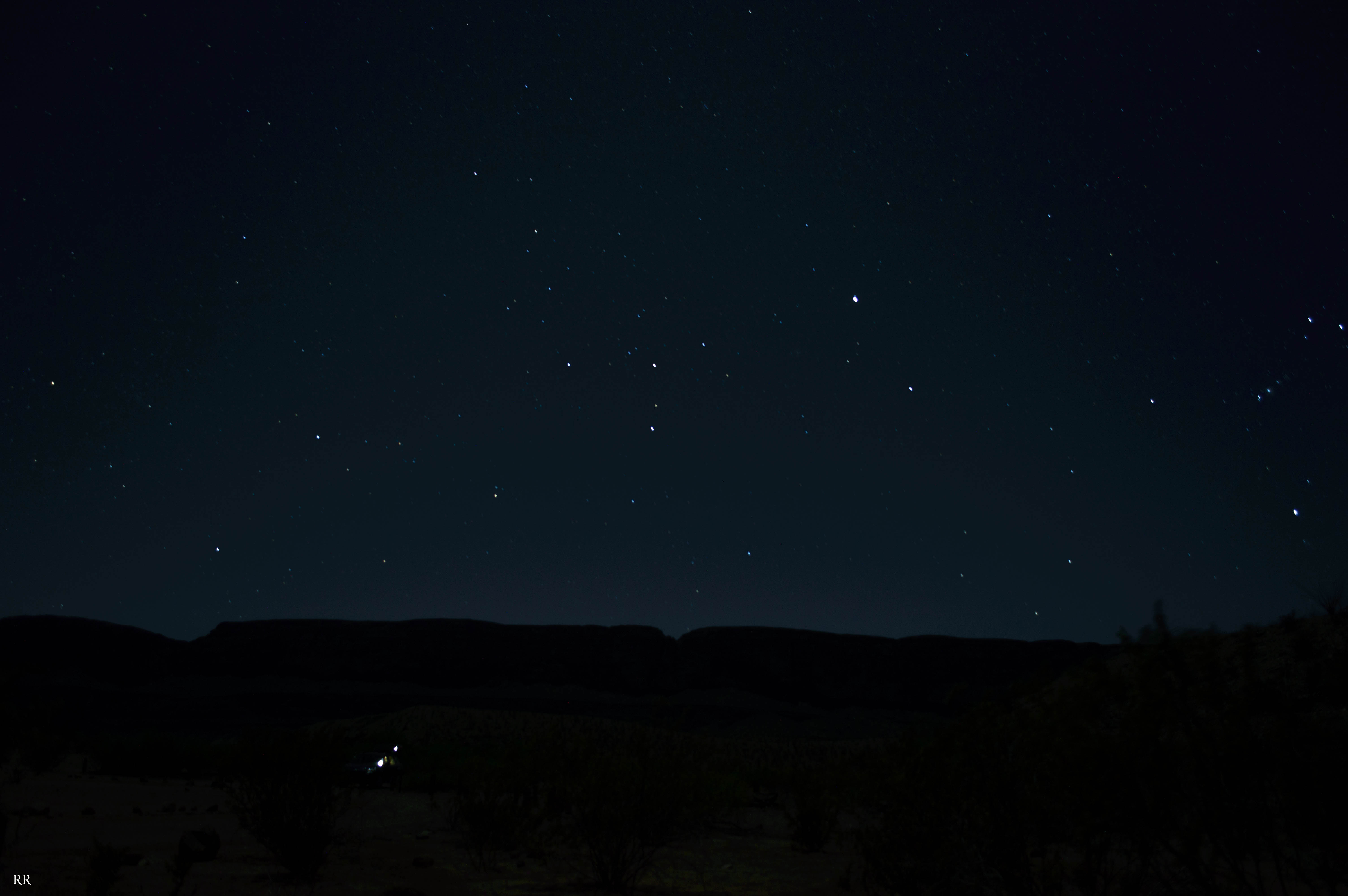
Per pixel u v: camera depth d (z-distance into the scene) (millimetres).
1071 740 3553
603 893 7863
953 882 5379
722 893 8023
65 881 6578
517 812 9914
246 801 7812
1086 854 3967
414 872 8453
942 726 5629
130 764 23922
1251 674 3309
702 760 9094
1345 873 3002
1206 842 3338
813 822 11211
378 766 20047
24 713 4941
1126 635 3582
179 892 6348
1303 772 3051
